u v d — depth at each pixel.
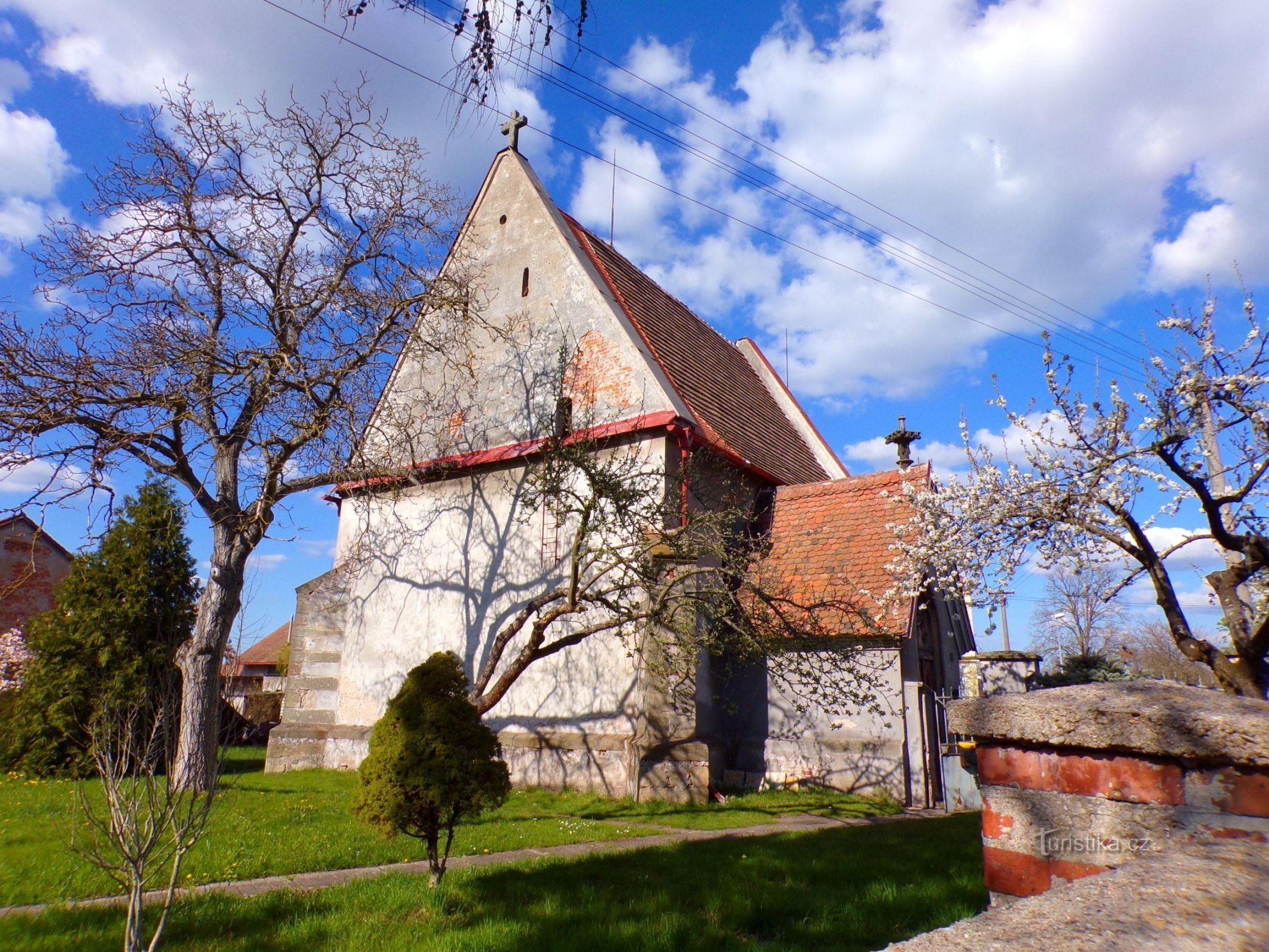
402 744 6.20
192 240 12.56
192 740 11.33
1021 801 2.27
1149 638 47.50
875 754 13.02
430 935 5.18
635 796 12.02
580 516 13.44
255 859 7.30
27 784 12.92
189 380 11.78
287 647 32.62
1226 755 1.88
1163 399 9.52
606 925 5.40
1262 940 1.15
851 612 12.72
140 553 15.38
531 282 16.39
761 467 16.69
